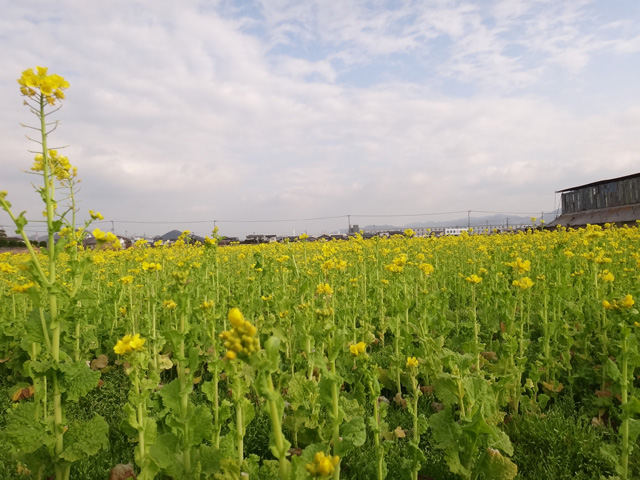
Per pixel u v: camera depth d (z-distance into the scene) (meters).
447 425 3.15
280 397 2.14
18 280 8.67
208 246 6.42
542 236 15.80
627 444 3.14
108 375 5.86
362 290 7.78
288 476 2.08
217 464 2.95
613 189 35.81
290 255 7.39
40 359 3.46
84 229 3.81
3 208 2.74
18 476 3.49
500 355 5.09
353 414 3.32
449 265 11.60
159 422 3.60
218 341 3.28
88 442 2.95
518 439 3.90
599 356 4.64
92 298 3.12
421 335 4.86
